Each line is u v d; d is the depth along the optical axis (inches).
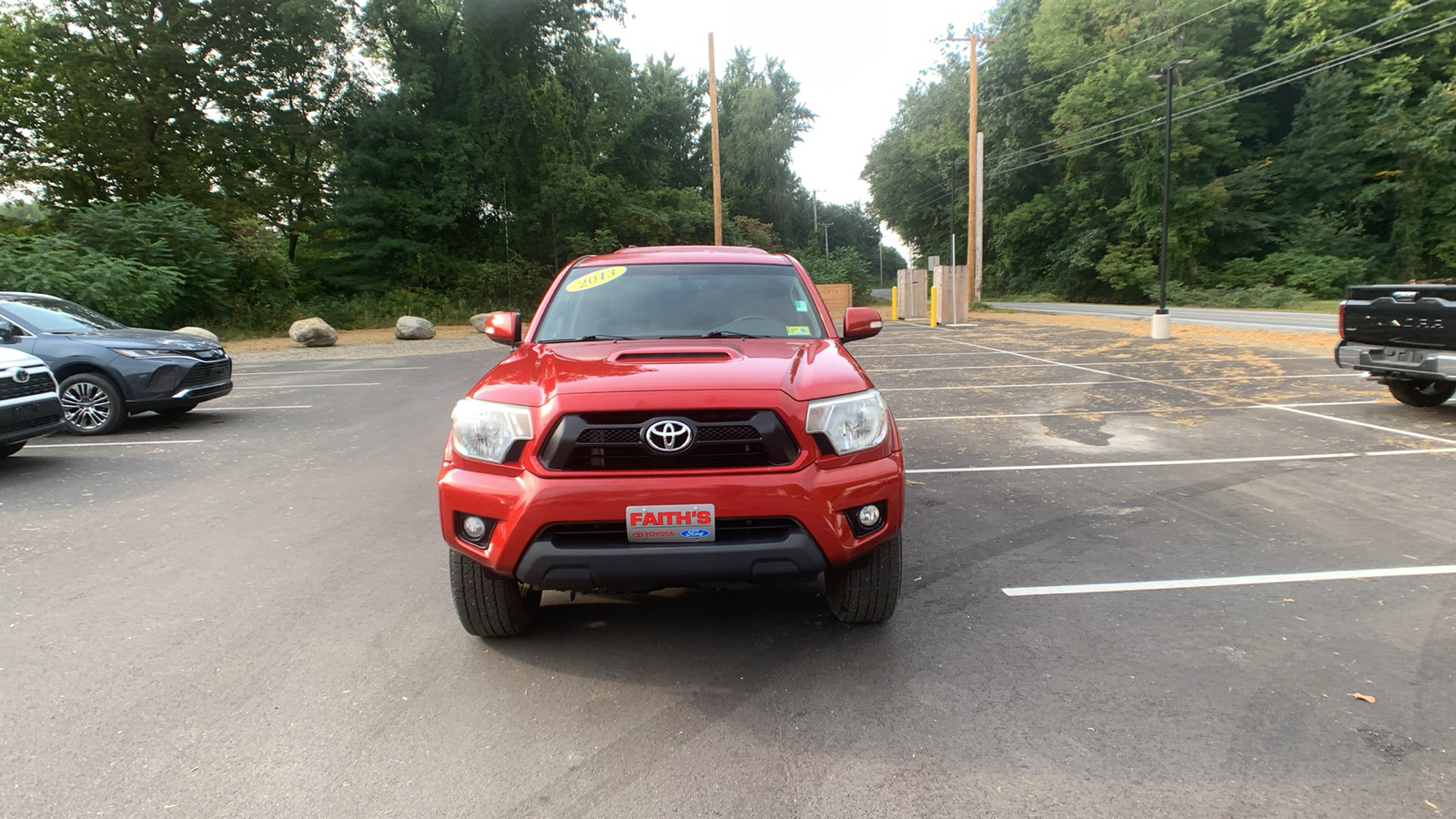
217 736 109.6
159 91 1123.3
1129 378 459.2
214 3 1143.0
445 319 1237.1
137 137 1107.3
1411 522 196.4
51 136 1083.9
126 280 804.6
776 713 114.3
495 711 116.1
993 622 144.6
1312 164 1558.8
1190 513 208.2
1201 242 1547.7
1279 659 128.1
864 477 123.2
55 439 336.8
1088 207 1697.8
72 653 135.7
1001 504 221.0
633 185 1678.2
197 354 361.7
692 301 173.5
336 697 120.5
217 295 988.6
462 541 126.1
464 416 129.6
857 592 135.9
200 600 159.9
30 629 146.0
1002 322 981.8
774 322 168.1
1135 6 1571.1
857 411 126.3
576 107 1536.7
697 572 117.6
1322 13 1481.3
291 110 1269.7
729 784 97.5
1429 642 132.7
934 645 135.5
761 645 136.7
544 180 1429.6
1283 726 108.3
